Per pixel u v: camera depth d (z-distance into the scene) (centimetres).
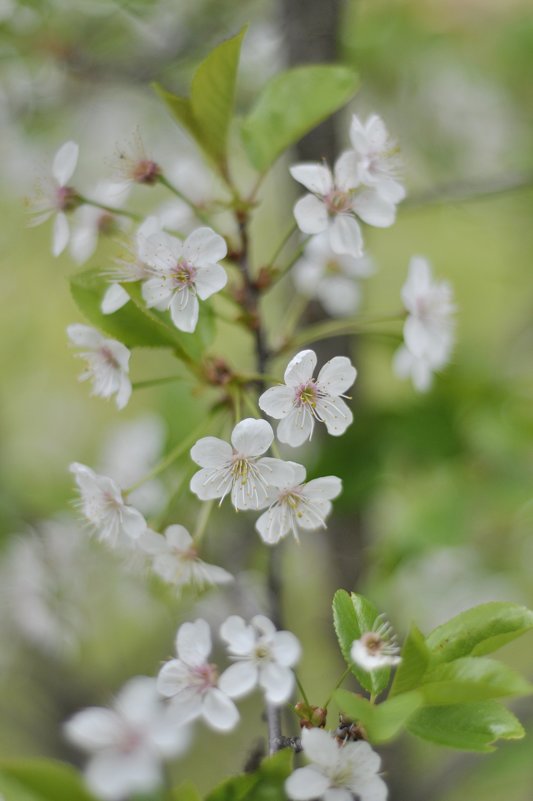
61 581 81
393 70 94
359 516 75
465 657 53
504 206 100
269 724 54
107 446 77
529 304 107
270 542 55
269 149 61
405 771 76
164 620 87
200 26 79
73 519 81
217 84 58
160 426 74
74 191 61
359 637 53
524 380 78
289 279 73
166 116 88
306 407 55
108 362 58
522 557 84
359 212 57
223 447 54
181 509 65
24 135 86
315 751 52
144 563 59
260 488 54
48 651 84
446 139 99
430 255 113
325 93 60
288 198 73
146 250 56
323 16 71
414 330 62
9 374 112
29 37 77
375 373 91
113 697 54
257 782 51
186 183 64
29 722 84
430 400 74
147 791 51
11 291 107
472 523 74
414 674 52
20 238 95
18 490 85
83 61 79
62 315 111
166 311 58
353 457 71
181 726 53
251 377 59
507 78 101
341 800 51
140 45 83
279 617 62
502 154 101
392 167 58
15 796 50
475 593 83
